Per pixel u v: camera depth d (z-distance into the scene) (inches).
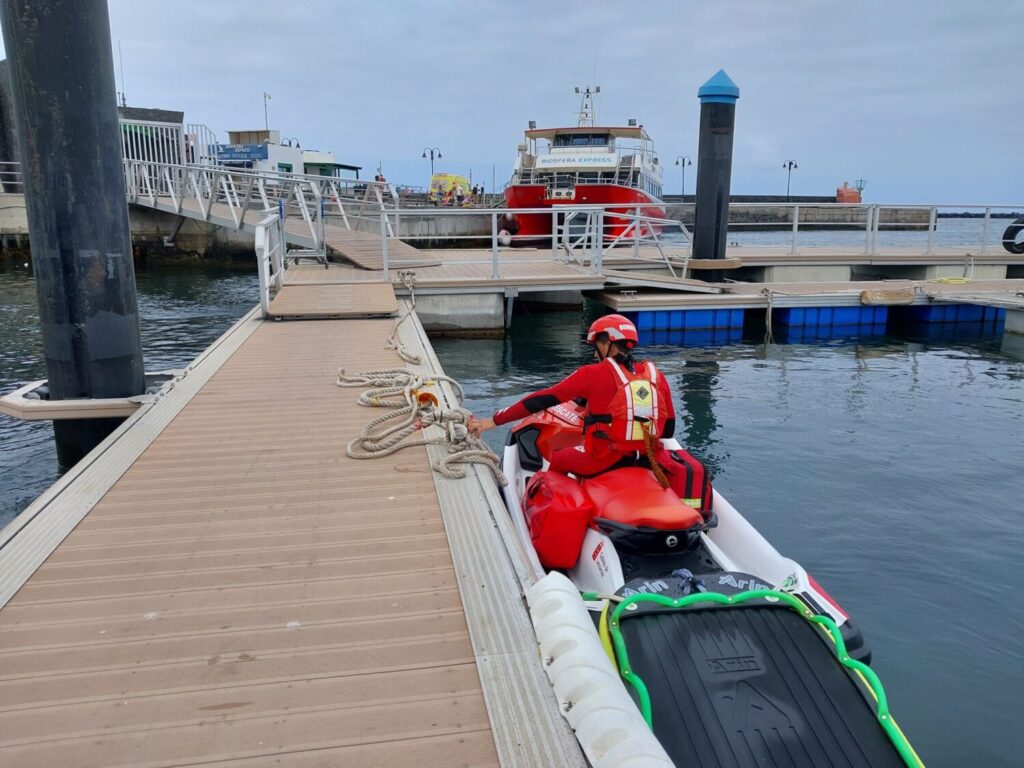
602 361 166.2
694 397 392.8
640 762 83.5
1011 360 482.9
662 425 163.8
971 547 224.2
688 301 556.7
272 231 499.5
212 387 262.5
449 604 123.4
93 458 190.5
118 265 249.4
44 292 247.4
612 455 162.7
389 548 143.1
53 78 229.1
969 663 168.9
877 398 390.6
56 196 238.2
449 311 533.3
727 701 107.5
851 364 473.4
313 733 93.7
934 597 196.5
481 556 139.5
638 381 160.7
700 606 122.7
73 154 236.2
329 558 139.1
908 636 179.2
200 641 112.8
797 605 122.6
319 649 111.0
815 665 113.3
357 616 119.7
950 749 142.9
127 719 95.8
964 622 185.2
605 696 95.8
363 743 92.0
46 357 254.5
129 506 161.8
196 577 132.0
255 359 308.3
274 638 113.7
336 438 207.6
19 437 328.8
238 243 1242.6
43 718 95.8
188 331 623.5
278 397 249.6
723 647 115.6
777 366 467.8
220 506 162.1
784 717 105.7
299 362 302.5
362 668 106.5
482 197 2118.6
